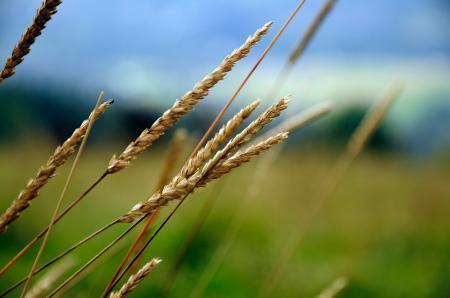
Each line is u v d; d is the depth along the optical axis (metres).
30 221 5.48
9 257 4.67
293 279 4.89
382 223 6.84
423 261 5.61
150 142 0.87
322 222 6.77
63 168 7.89
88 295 2.06
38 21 0.92
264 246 5.50
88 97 18.08
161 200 0.88
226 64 0.87
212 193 1.88
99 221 6.15
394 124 17.28
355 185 8.58
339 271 5.18
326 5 1.95
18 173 6.73
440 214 7.40
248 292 4.47
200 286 2.15
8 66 0.92
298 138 11.39
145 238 1.55
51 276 1.47
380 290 4.85
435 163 10.71
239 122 0.89
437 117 17.48
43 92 16.89
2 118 13.55
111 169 0.87
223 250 2.21
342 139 13.23
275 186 8.10
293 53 1.99
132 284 0.90
